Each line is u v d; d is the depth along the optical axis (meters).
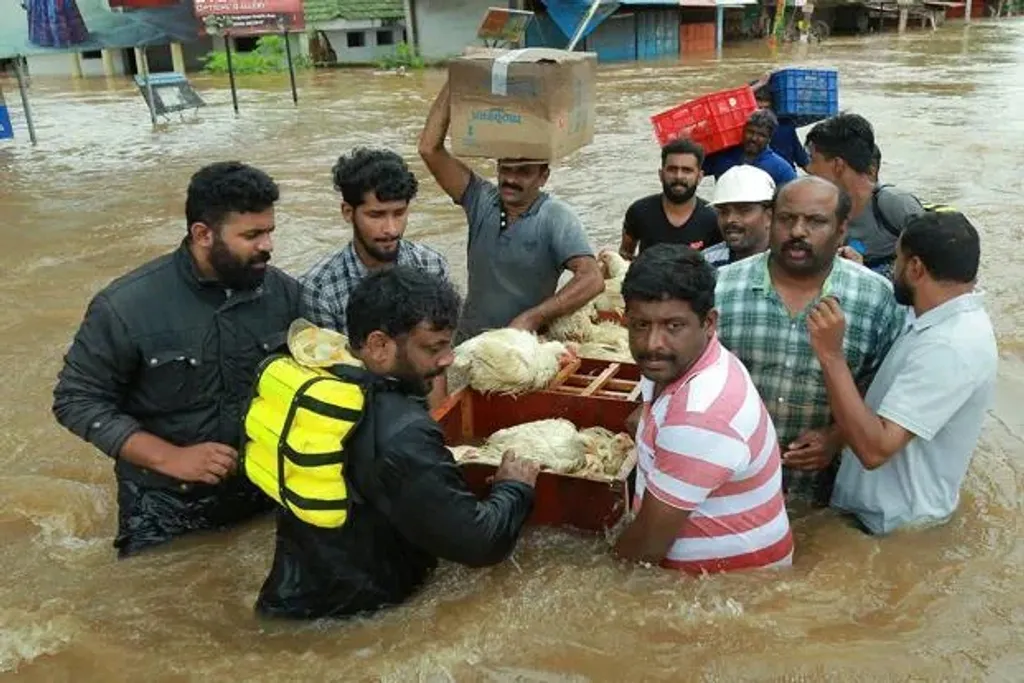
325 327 4.21
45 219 11.17
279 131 17.62
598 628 3.35
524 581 3.59
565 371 4.73
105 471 5.01
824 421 3.99
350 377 3.04
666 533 3.34
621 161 13.49
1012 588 3.57
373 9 30.95
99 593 3.73
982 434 5.06
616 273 5.71
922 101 19.06
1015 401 5.54
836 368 3.54
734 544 3.43
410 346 2.97
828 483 4.23
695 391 3.18
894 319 3.90
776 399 3.99
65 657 3.34
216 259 3.67
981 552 3.81
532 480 3.44
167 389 3.85
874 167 4.88
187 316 3.80
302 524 3.25
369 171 4.10
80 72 31.31
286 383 3.06
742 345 3.97
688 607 3.40
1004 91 20.47
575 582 3.56
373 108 20.67
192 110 20.75
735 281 3.97
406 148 15.38
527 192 4.96
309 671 3.19
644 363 3.20
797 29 39.31
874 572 3.66
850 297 3.85
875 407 3.80
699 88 22.64
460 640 3.30
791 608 3.42
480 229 5.20
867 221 5.07
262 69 30.12
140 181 13.34
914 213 4.95
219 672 3.21
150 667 3.26
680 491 3.22
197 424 3.91
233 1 19.64
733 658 3.19
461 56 4.71
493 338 4.50
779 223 3.75
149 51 31.28
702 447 3.16
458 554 3.10
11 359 6.81
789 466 3.91
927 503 3.88
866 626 3.36
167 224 10.87
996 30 43.75
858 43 37.25
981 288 7.65
